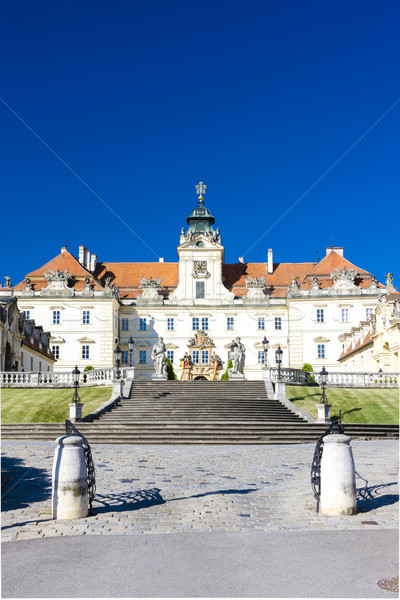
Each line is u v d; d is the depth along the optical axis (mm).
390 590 9008
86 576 9797
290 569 10016
